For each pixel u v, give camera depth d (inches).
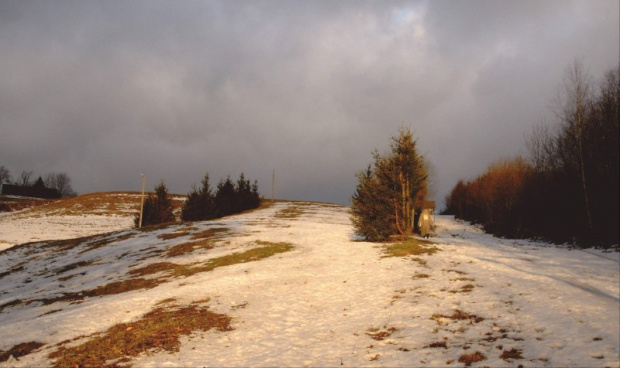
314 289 601.3
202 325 464.8
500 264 668.1
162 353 387.9
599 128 973.8
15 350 417.4
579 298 440.5
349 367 329.7
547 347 322.7
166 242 1127.0
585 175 989.2
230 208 2432.3
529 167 1440.7
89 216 2659.9
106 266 940.0
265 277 684.7
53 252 1282.0
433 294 520.1
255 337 422.6
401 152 1007.0
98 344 415.8
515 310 424.5
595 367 277.7
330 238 1103.0
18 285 901.2
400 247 855.1
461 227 1781.5
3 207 3277.6
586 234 967.0
